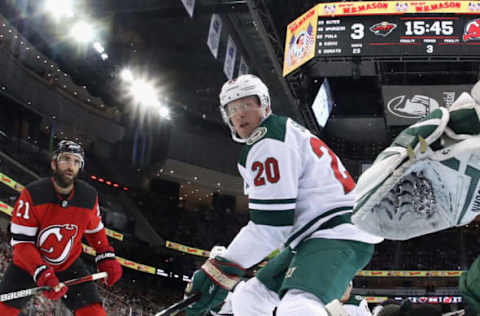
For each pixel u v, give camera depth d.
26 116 23.72
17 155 21.70
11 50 22.06
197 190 30.77
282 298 1.85
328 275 1.81
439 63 18.86
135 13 20.22
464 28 14.24
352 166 26.86
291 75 16.16
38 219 3.21
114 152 27.88
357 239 1.93
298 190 2.03
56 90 24.98
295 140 2.02
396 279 27.38
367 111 24.27
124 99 24.95
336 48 14.73
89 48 21.97
